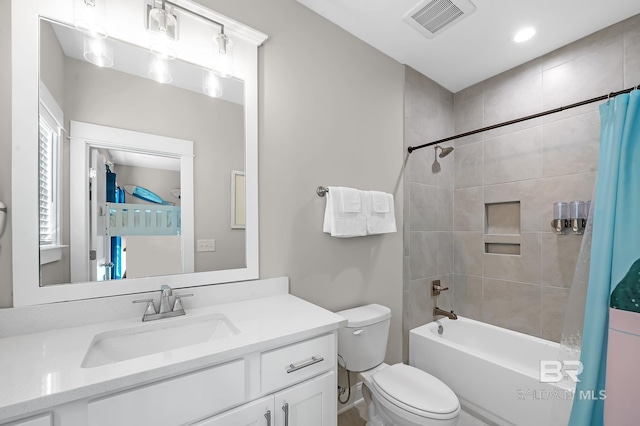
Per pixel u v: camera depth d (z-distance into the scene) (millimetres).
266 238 1451
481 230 2336
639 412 1113
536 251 2016
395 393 1306
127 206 1109
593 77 1791
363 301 1868
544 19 1683
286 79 1537
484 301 2303
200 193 1269
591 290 1267
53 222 973
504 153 2209
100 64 1060
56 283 969
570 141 1871
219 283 1299
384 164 2012
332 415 1058
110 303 1041
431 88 2371
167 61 1192
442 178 2443
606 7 1583
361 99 1883
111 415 652
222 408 801
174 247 1202
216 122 1312
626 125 1238
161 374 696
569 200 1863
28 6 934
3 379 634
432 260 2342
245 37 1371
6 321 884
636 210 1188
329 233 1697
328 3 1592
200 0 1271
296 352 953
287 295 1438
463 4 1574
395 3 1584
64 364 711
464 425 1646
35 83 943
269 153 1469
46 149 965
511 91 2197
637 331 1134
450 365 1827
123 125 1105
